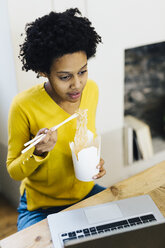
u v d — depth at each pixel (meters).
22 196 1.30
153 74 2.29
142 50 2.16
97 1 1.50
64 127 1.13
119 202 0.96
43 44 0.88
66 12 0.96
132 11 1.64
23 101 1.09
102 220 0.88
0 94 1.58
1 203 2.02
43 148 0.95
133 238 0.64
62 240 0.82
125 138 1.97
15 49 1.34
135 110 2.33
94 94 1.24
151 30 1.77
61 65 0.90
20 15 1.30
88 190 1.29
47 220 0.90
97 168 1.01
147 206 0.93
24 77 1.42
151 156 2.14
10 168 1.11
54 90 1.02
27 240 0.83
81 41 0.88
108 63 1.69
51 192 1.23
